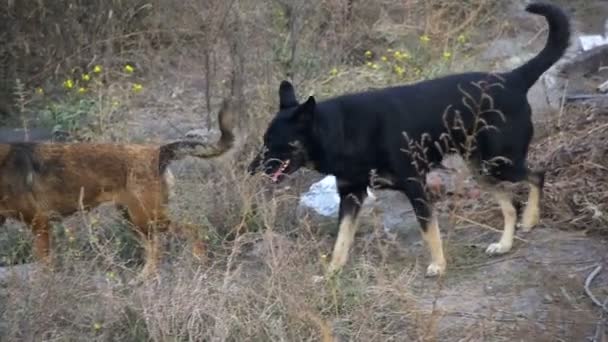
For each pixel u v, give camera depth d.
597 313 13.32
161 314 11.99
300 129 14.42
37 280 12.57
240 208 15.55
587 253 15.12
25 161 14.68
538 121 18.86
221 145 14.62
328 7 23.39
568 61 22.25
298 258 13.16
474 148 14.88
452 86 14.99
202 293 12.24
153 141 19.27
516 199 15.82
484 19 25.77
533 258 15.07
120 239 15.09
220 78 20.98
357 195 14.83
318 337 12.23
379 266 14.41
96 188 14.75
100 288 12.81
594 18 27.09
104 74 22.25
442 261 14.66
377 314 12.80
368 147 14.51
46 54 22.94
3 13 22.62
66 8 23.12
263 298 12.43
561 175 17.02
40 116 20.75
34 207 14.74
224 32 20.36
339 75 21.03
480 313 13.48
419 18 25.09
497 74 15.25
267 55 20.67
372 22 24.78
